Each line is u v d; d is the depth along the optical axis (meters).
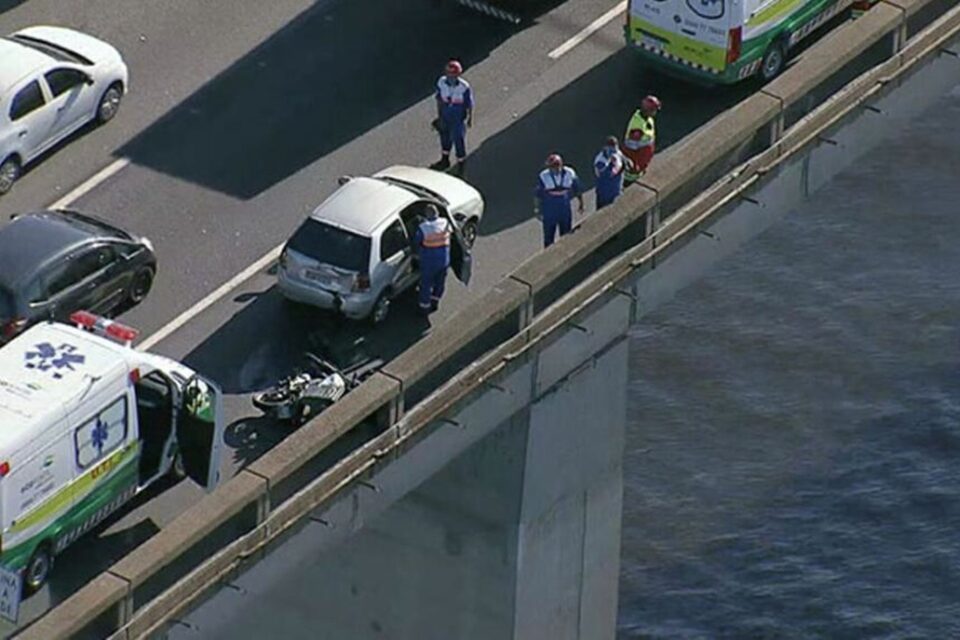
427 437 187.50
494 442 198.88
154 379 180.12
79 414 174.38
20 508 172.38
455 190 199.25
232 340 194.25
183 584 174.25
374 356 192.62
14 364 175.12
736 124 198.25
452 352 185.88
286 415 188.12
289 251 193.00
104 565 178.50
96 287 192.38
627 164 198.25
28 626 171.88
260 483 176.75
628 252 194.62
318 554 183.62
